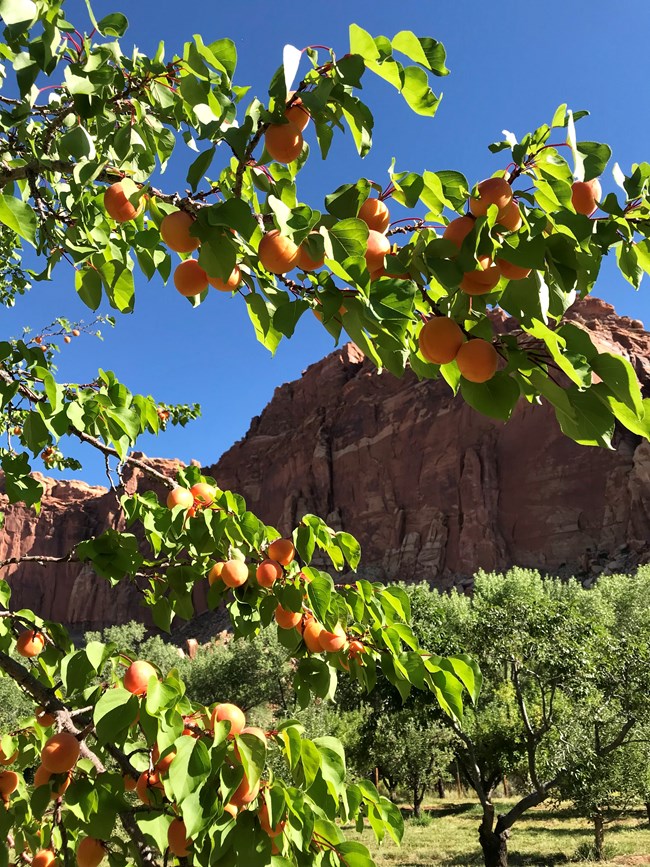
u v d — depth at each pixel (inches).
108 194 66.6
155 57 84.7
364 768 1097.4
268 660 1295.5
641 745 676.7
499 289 56.5
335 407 3791.8
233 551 105.0
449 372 63.4
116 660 77.2
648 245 60.6
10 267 229.8
